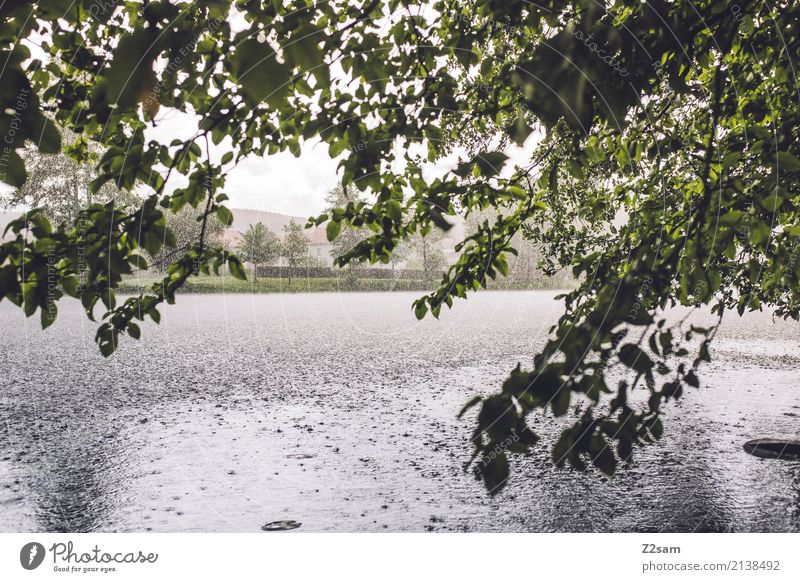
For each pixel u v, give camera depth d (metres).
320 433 5.34
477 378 8.15
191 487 3.96
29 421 5.77
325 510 3.55
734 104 2.93
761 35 2.66
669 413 5.89
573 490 3.87
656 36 1.81
